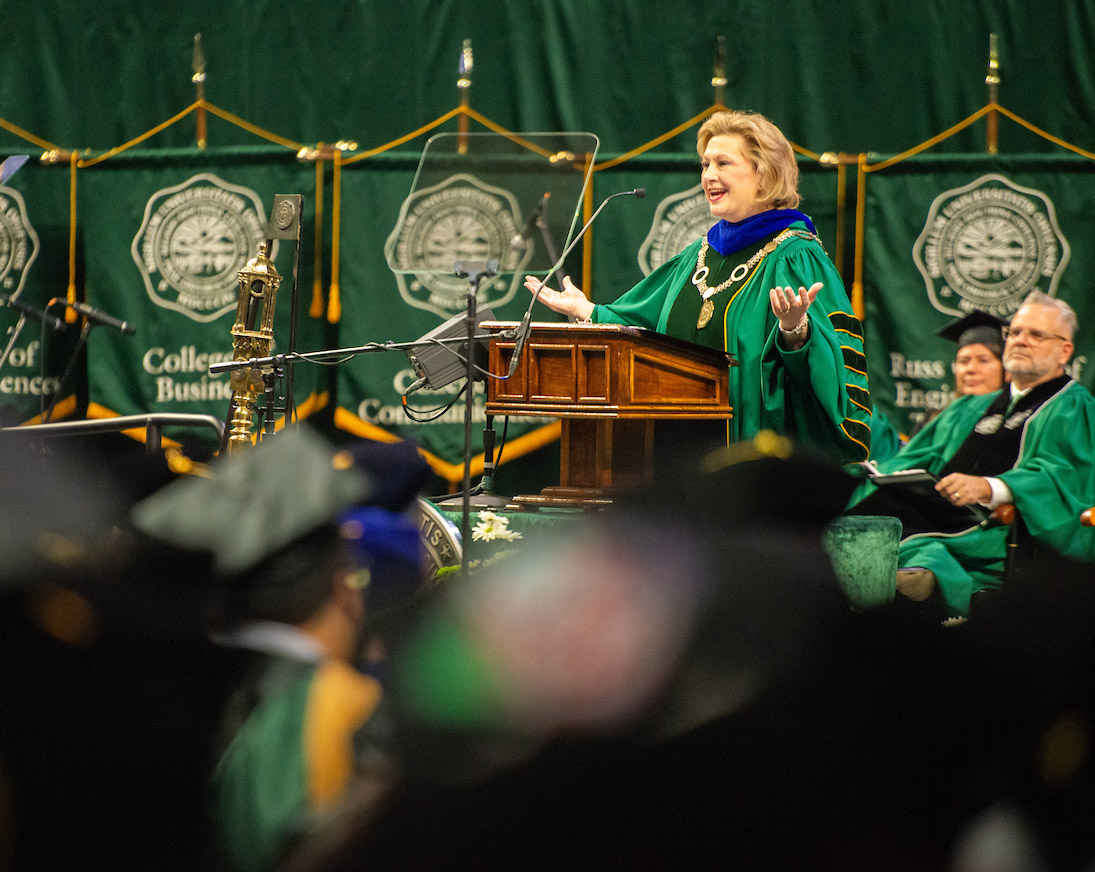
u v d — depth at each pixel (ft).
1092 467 77.82
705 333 66.95
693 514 15.21
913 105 91.61
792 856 14.38
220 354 93.81
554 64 93.91
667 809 13.97
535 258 82.48
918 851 15.11
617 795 13.89
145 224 94.22
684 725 14.02
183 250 94.07
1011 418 80.64
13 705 20.66
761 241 67.10
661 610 14.24
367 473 30.71
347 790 17.44
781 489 15.66
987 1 90.79
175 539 20.74
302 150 93.20
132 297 94.43
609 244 91.30
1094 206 87.20
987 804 15.19
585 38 93.86
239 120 96.78
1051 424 78.64
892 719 15.39
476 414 92.02
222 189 93.76
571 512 56.49
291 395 60.08
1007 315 88.17
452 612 14.74
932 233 88.58
